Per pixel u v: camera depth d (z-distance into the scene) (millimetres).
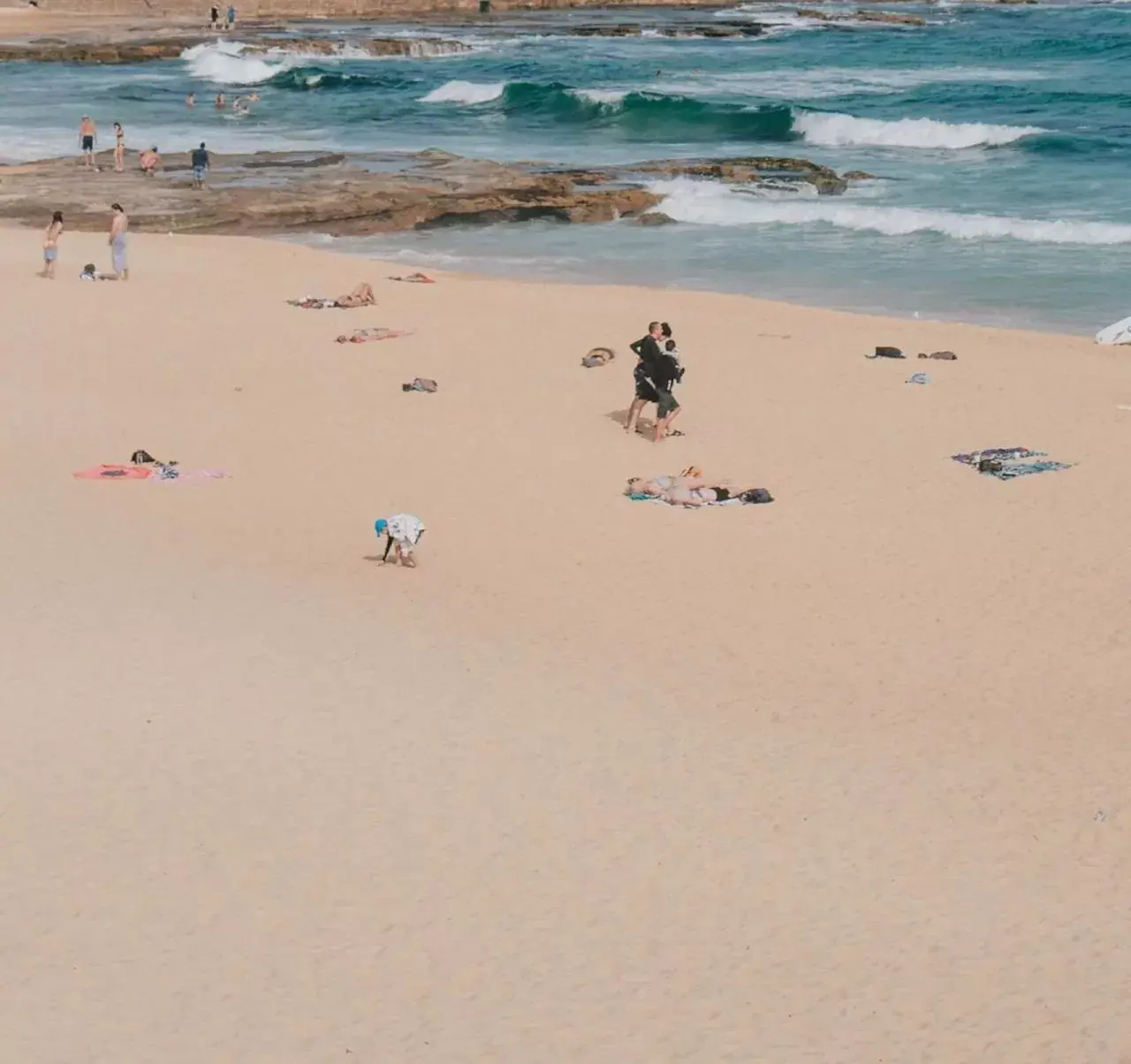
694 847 13445
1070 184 55375
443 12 131875
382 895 12469
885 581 20625
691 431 26906
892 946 12094
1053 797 14703
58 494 22484
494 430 26734
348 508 22797
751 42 113312
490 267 43469
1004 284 40969
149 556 20125
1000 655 18281
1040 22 128375
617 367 30844
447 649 17656
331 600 19000
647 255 45000
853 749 15641
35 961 11398
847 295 40031
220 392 28453
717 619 19266
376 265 41125
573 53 103875
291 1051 10547
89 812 13445
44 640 16953
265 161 56031
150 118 73000
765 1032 10945
